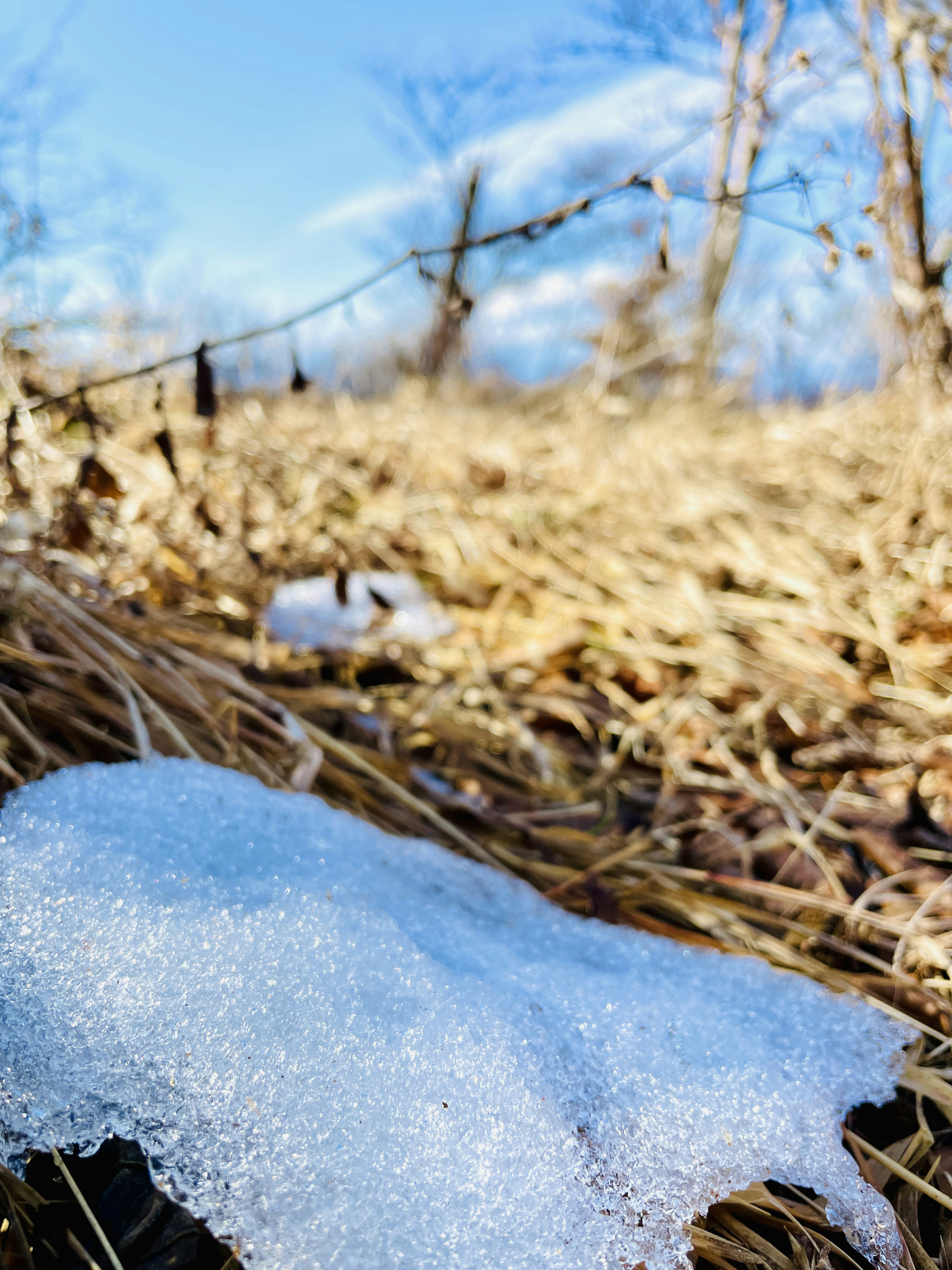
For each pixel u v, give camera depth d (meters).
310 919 0.36
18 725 0.42
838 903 0.45
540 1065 0.34
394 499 0.91
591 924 0.42
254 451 0.77
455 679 0.64
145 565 0.61
